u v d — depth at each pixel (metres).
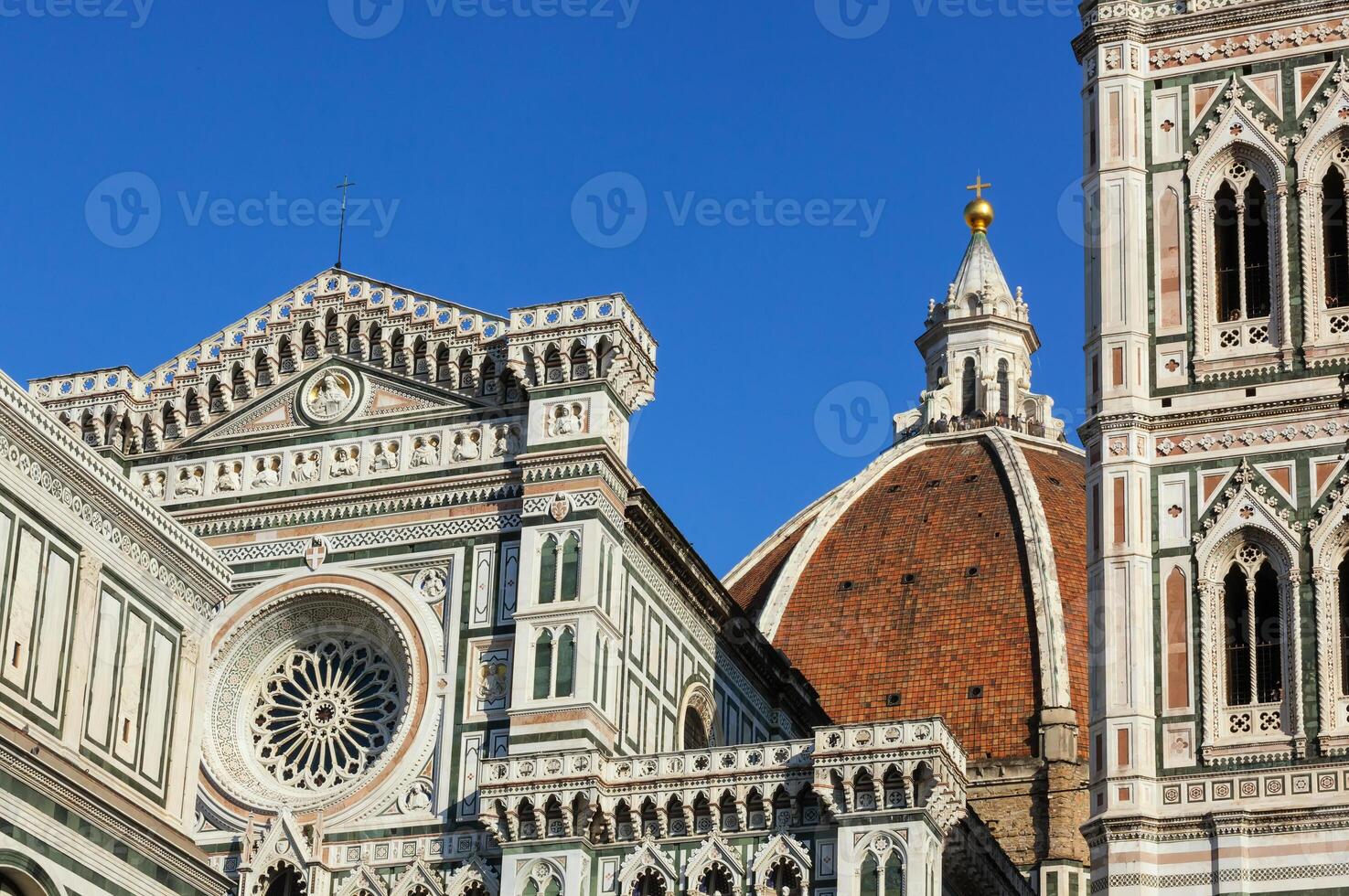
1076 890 166.75
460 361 109.25
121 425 113.31
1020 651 189.25
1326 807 86.25
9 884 63.47
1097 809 89.75
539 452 105.06
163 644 73.88
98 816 67.25
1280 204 96.06
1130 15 100.56
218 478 111.19
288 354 112.81
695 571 113.31
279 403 112.12
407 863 100.75
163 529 74.19
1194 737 89.25
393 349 110.94
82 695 68.94
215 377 112.88
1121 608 91.75
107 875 67.62
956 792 97.44
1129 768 89.12
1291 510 91.00
